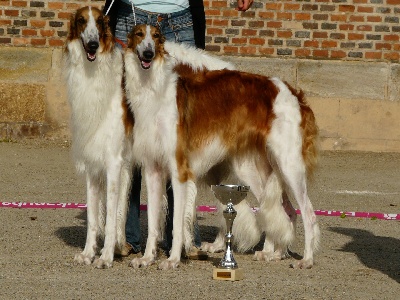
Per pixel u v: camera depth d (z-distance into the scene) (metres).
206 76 9.66
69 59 8.98
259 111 9.62
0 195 13.16
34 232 10.78
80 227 11.19
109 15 10.03
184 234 9.30
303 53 17.89
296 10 17.81
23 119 17.62
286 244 9.92
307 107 9.80
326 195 13.91
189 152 9.38
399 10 17.81
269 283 8.59
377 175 15.65
